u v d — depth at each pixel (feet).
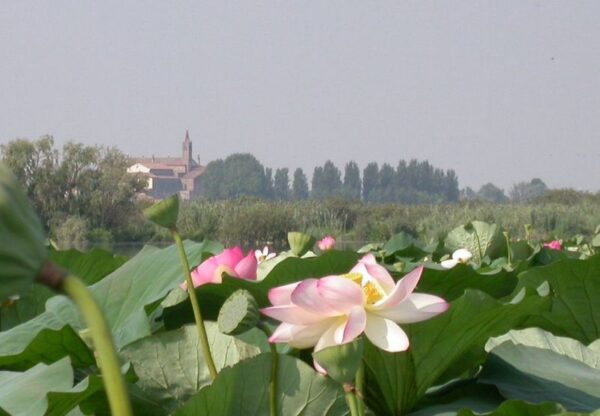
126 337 10.52
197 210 187.52
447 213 168.55
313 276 11.73
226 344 8.43
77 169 225.56
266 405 7.06
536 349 9.06
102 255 19.58
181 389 8.29
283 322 6.30
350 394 5.94
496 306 8.46
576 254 28.45
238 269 10.62
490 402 8.13
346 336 5.90
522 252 31.09
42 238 3.83
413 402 8.32
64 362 8.19
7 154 220.43
